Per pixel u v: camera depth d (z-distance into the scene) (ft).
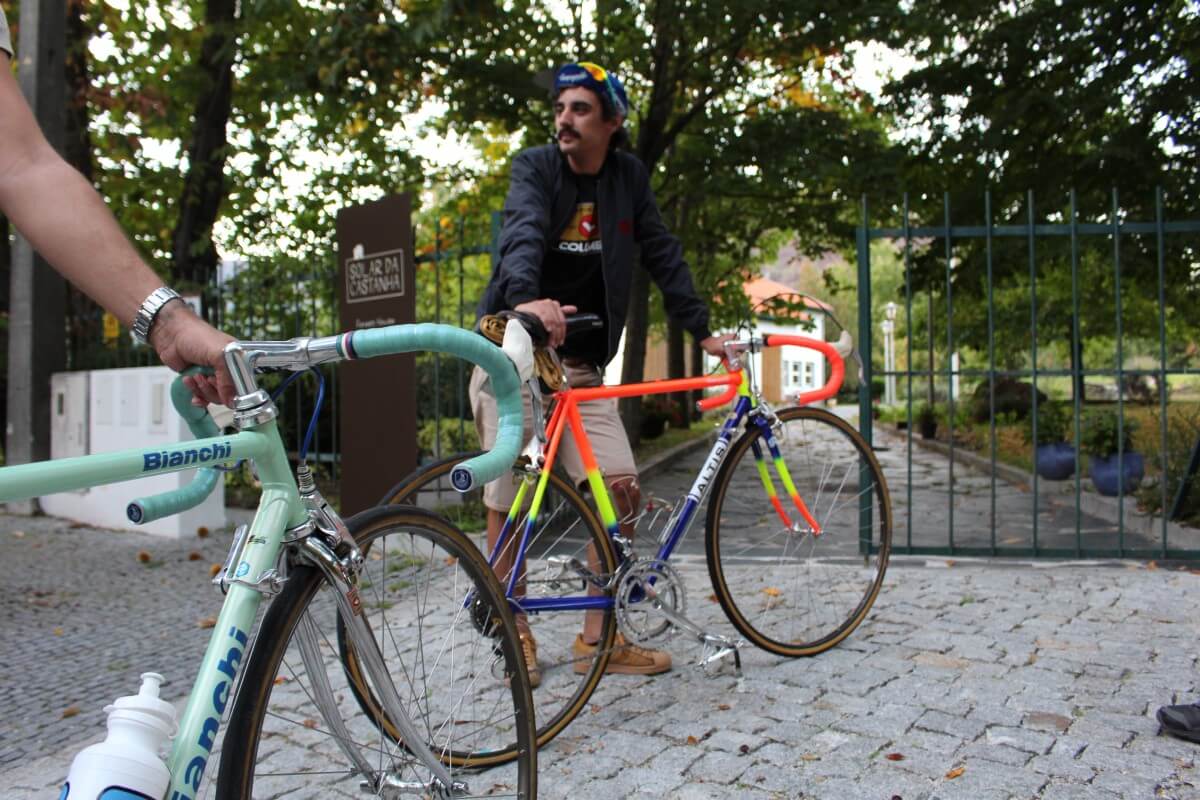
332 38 27.17
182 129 35.01
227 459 4.00
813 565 11.95
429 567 5.99
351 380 18.08
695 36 29.81
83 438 23.22
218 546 19.25
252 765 4.11
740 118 36.37
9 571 17.06
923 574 14.58
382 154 37.93
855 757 7.88
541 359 8.35
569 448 8.93
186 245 32.58
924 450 47.37
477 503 16.07
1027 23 25.52
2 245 32.01
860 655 10.57
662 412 48.70
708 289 46.11
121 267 3.93
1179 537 18.16
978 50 26.73
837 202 37.86
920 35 29.04
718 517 10.23
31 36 24.54
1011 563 15.49
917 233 16.19
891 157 30.99
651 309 52.54
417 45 27.48
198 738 3.79
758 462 10.64
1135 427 24.25
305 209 38.37
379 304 17.89
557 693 8.71
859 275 15.85
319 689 4.97
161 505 4.30
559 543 8.50
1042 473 29.14
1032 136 26.73
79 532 21.26
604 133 9.60
